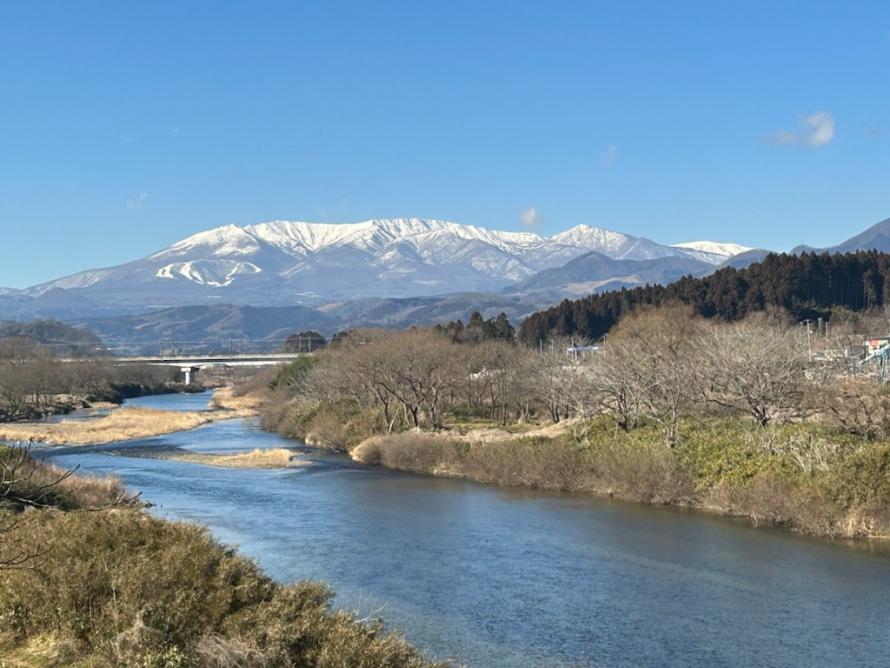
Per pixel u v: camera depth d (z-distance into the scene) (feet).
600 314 470.39
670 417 201.87
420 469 216.13
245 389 572.10
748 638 88.38
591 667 80.28
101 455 249.34
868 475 137.18
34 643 63.93
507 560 120.26
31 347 557.33
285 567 115.34
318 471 215.72
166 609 64.85
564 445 197.98
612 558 121.19
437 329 450.71
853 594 103.40
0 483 60.90
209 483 193.77
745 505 149.59
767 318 350.64
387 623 92.02
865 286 444.55
